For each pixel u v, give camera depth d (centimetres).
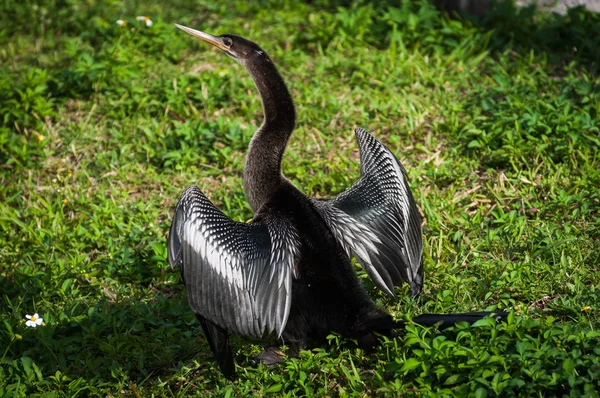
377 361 743
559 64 1319
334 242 752
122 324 845
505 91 1214
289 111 852
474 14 1459
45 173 1174
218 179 1134
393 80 1295
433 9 1426
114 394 758
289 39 1452
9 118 1270
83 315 858
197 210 721
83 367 797
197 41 1470
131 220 1049
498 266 874
